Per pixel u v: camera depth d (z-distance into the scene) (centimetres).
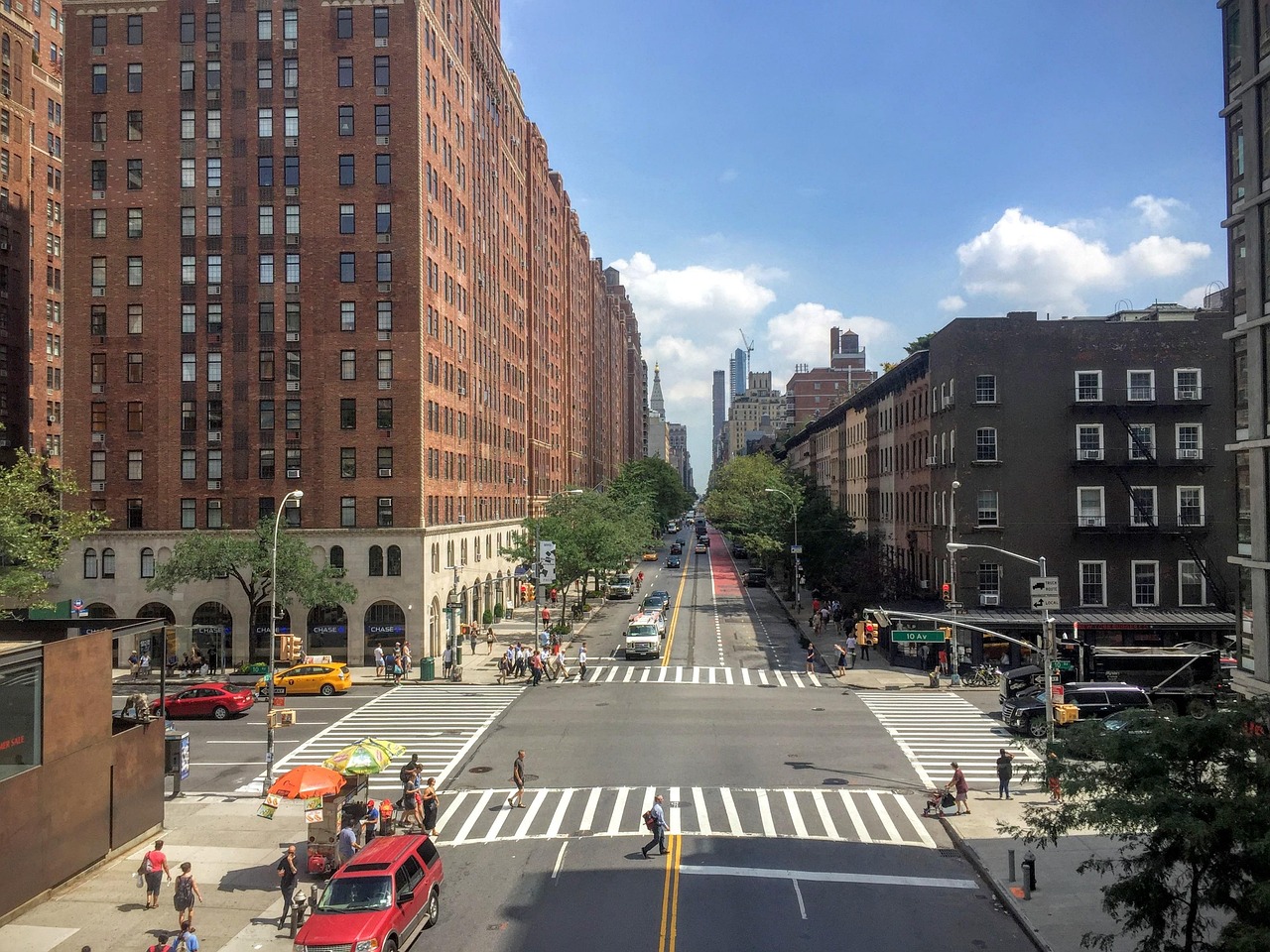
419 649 5409
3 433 7119
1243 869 1348
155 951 1666
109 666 2409
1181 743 1414
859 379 17862
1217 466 4981
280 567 4803
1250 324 2462
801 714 3931
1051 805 2380
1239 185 2552
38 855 2109
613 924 1903
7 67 7319
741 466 13750
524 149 9731
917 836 2467
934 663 4978
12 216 7306
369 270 5541
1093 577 5016
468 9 7056
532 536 6550
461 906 2011
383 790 2931
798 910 1984
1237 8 2561
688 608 7875
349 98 5584
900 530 6719
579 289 14288
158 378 5538
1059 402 5072
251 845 2494
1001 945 1831
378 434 5503
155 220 5578
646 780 2956
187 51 5619
